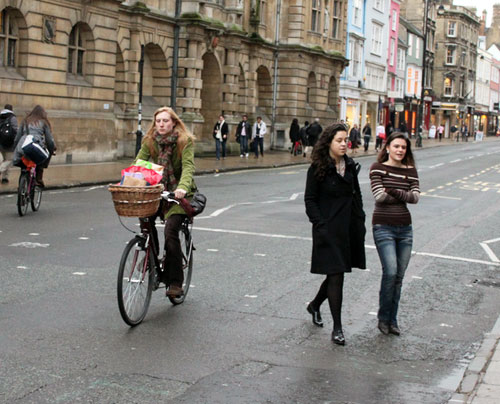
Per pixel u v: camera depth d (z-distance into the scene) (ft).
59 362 20.29
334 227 23.47
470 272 36.50
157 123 25.58
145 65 111.24
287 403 18.06
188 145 25.68
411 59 265.75
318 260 23.57
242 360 21.33
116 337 22.89
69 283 29.68
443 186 85.97
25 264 32.83
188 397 18.12
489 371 20.63
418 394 19.16
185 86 114.42
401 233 24.99
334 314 23.62
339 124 23.70
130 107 104.12
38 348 21.42
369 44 208.33
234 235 43.65
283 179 85.61
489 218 58.39
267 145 148.05
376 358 22.34
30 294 27.63
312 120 155.22
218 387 18.94
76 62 91.45
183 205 25.40
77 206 53.62
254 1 135.64
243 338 23.58
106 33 94.17
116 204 22.94
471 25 340.59
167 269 26.02
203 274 32.73
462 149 193.47
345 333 24.88
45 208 51.96
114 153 97.45
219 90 126.31
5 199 55.93
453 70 322.75
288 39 149.38
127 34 102.73
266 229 46.50
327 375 20.39
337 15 165.68
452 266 37.76
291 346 23.02
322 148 23.59
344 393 18.97
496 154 168.66
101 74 94.02
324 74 160.25
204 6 115.75
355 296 30.22
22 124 48.49
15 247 36.73
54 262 33.60
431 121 313.73
